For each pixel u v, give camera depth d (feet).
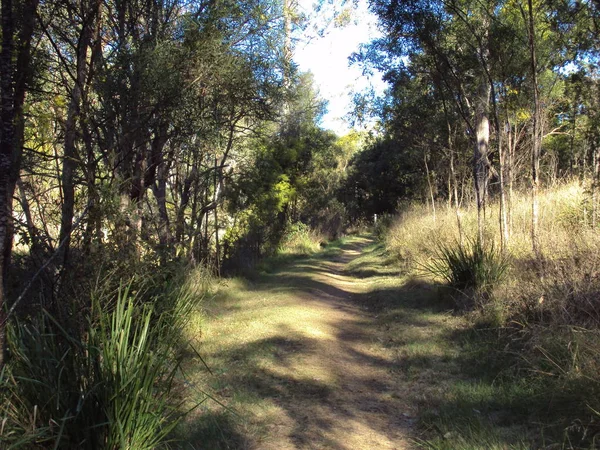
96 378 11.00
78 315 14.07
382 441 13.93
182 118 26.08
